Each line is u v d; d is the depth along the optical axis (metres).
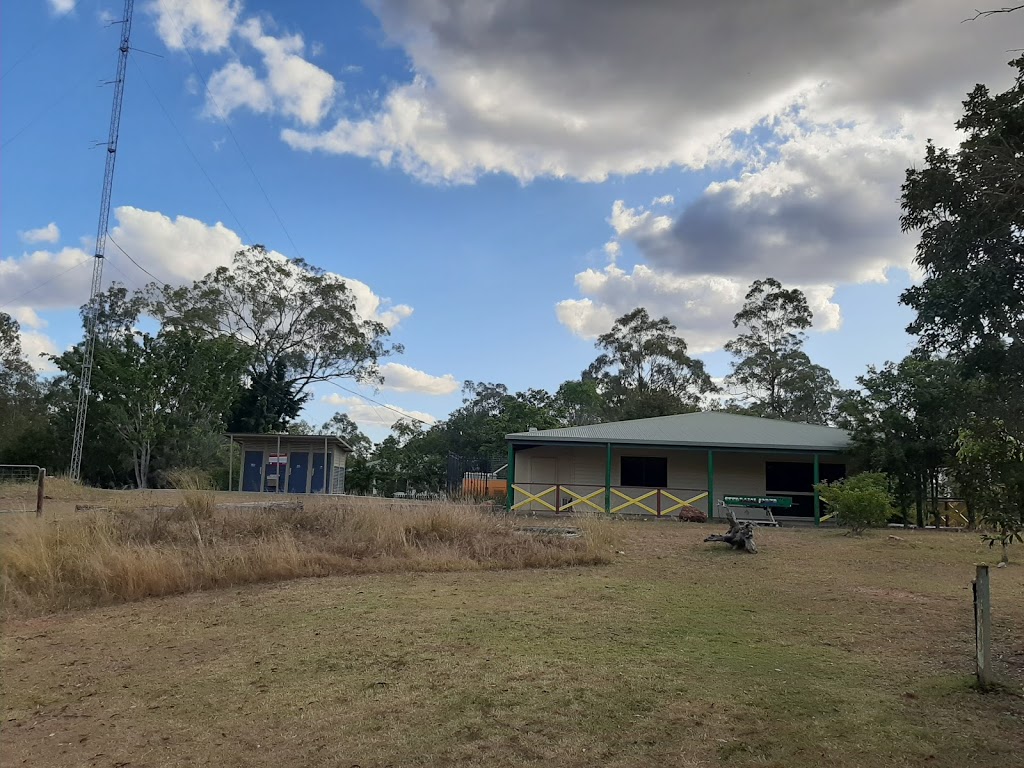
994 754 3.71
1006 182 5.09
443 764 3.71
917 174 5.49
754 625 6.66
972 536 15.12
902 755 3.71
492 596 8.13
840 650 5.75
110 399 34.94
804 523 20.53
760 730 4.05
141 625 7.23
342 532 11.48
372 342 45.66
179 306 41.94
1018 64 5.28
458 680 5.00
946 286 5.52
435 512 12.37
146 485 34.84
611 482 22.70
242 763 3.81
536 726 4.16
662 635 6.25
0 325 45.00
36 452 37.94
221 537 10.81
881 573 9.86
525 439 20.86
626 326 47.44
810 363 43.62
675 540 13.52
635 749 3.82
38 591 8.53
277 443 30.70
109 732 4.36
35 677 5.59
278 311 43.22
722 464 22.50
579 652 5.68
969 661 5.40
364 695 4.77
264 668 5.50
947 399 15.92
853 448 19.89
